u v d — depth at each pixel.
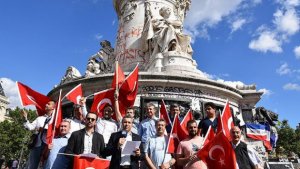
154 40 13.34
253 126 11.04
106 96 7.34
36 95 7.14
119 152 4.80
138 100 10.66
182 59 12.16
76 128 6.35
